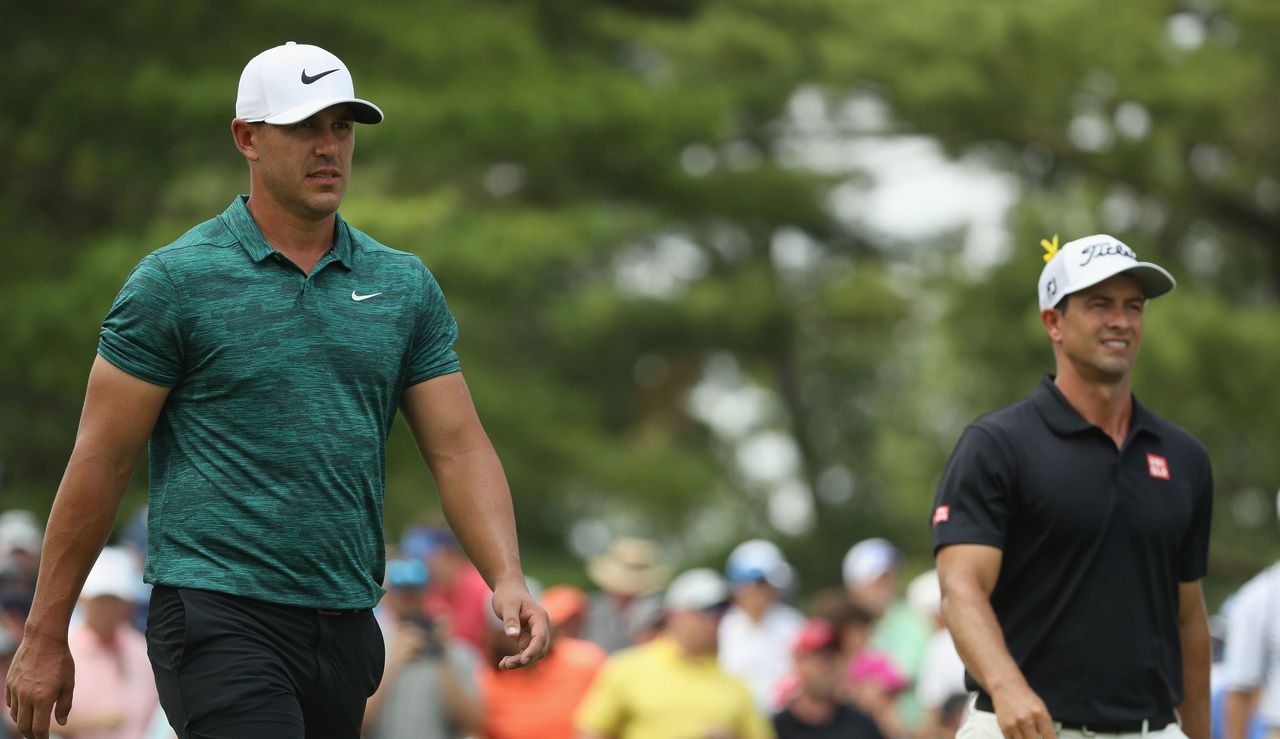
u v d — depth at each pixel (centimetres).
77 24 8256
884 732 3700
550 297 10931
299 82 1659
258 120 1662
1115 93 7400
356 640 1691
